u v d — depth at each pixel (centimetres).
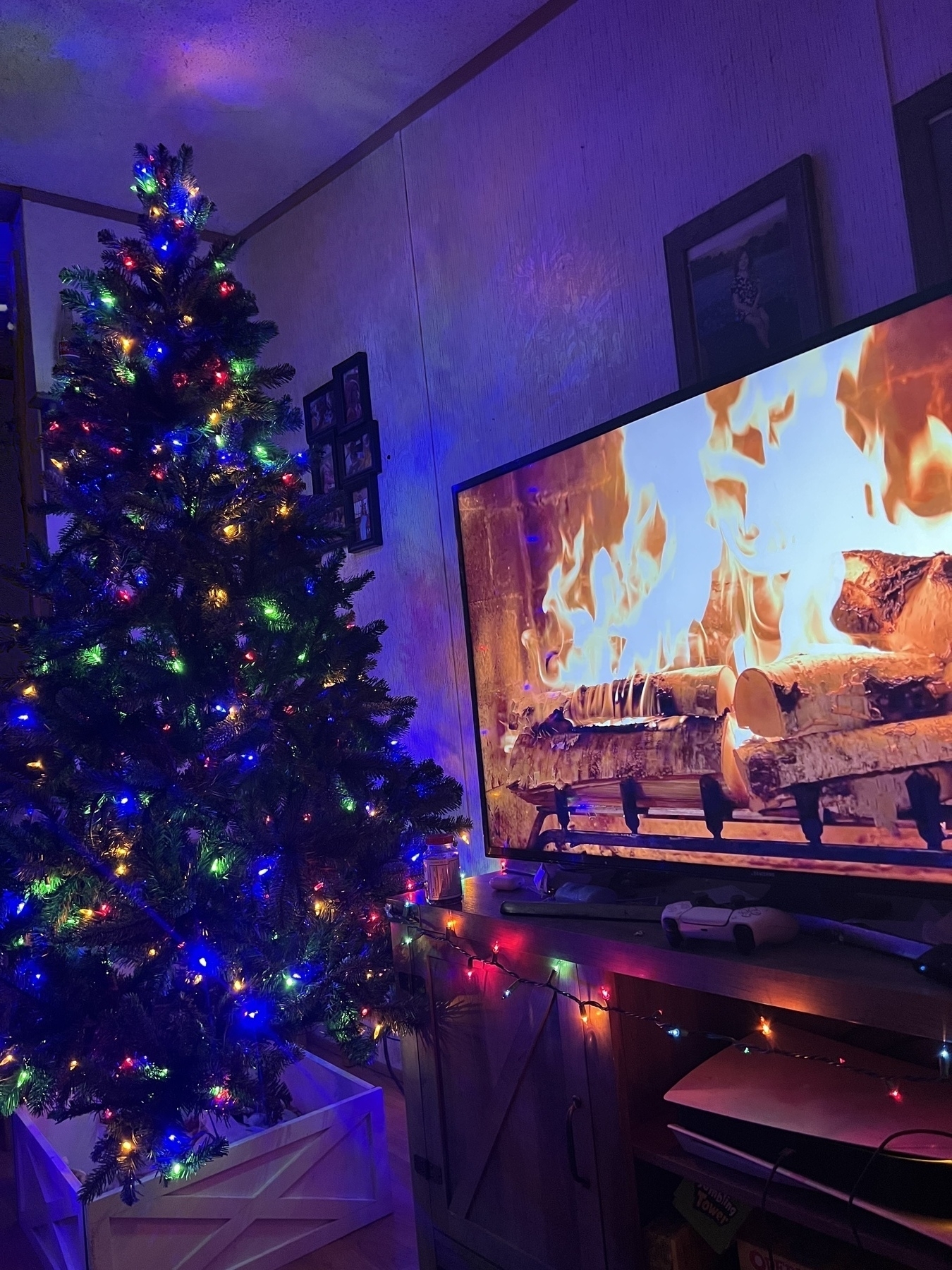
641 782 169
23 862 205
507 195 245
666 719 165
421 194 271
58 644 210
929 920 137
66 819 217
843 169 177
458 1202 176
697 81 200
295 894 187
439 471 271
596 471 177
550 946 154
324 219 310
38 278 313
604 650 176
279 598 219
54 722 205
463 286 260
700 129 200
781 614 148
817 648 143
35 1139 208
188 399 221
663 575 165
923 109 164
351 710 221
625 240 216
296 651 219
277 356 335
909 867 132
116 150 292
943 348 129
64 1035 194
